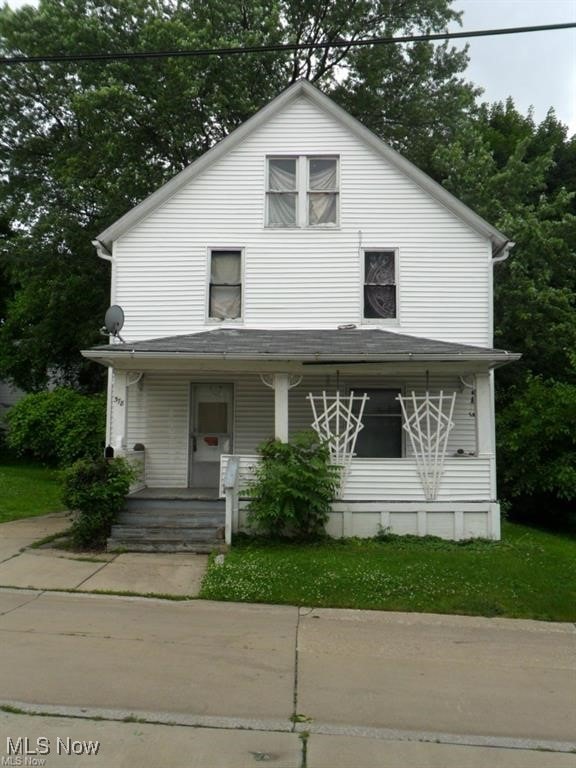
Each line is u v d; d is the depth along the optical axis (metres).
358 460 10.88
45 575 8.59
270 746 4.26
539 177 19.59
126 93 18.47
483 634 6.95
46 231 21.03
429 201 13.27
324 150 13.41
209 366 11.14
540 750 4.36
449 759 4.18
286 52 21.16
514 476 14.29
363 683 5.40
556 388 14.44
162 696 4.95
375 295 13.21
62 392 17.86
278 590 8.10
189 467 13.17
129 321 13.20
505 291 17.73
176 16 20.22
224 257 13.41
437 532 10.82
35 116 22.20
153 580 8.51
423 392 12.98
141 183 20.53
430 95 23.30
